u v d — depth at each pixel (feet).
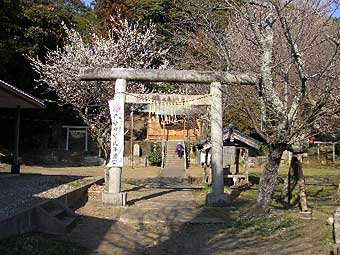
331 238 28.35
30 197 36.35
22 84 86.89
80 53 69.41
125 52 70.95
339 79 34.12
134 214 39.01
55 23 88.79
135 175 82.33
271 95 34.12
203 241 30.22
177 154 106.83
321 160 102.12
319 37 38.47
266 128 35.32
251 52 40.40
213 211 40.75
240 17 40.40
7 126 100.42
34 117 101.35
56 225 30.19
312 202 45.60
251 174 79.30
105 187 50.06
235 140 59.57
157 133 115.96
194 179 71.87
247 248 27.68
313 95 35.45
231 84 43.60
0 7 78.38
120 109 43.57
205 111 69.15
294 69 39.09
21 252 23.32
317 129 40.01
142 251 27.50
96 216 38.52
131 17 80.02
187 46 52.49
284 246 27.53
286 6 32.83
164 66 64.13
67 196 39.47
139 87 67.36
